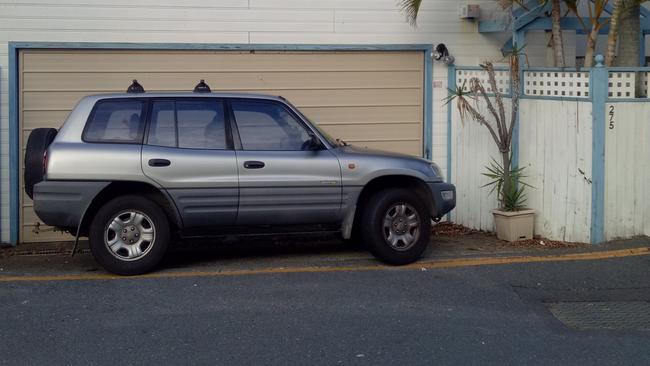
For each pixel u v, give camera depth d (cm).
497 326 679
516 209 1030
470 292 779
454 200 922
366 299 750
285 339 639
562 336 657
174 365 584
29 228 1073
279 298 750
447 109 1173
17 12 1055
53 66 1070
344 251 980
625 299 769
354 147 930
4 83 1056
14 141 1060
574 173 977
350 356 604
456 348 623
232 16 1103
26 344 626
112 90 1084
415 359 598
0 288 791
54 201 810
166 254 966
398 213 880
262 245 1032
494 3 1155
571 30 1184
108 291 774
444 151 1180
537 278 834
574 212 981
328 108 1143
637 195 977
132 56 1086
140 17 1081
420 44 1157
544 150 1016
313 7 1123
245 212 850
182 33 1093
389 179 901
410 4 1110
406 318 694
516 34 1102
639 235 984
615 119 954
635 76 959
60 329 661
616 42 1098
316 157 859
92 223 825
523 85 1055
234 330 659
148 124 836
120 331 656
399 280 818
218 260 927
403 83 1162
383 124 1160
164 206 849
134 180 819
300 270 861
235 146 848
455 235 1091
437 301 747
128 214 830
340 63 1142
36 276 853
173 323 676
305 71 1133
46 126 1073
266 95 874
